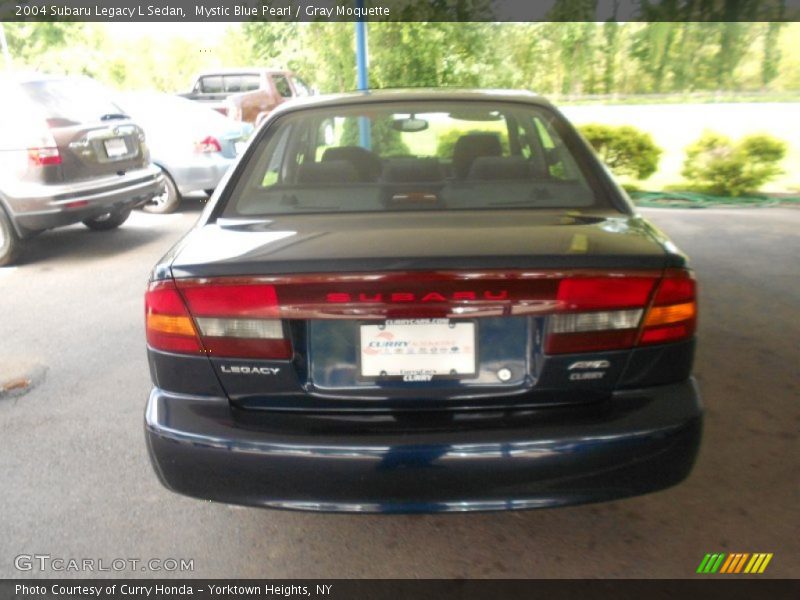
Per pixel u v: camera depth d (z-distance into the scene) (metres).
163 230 8.19
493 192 2.71
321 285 2.06
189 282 2.14
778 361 4.07
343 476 2.08
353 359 2.13
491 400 2.14
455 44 12.16
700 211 8.30
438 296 2.05
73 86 6.98
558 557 2.50
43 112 6.38
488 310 2.06
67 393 3.88
